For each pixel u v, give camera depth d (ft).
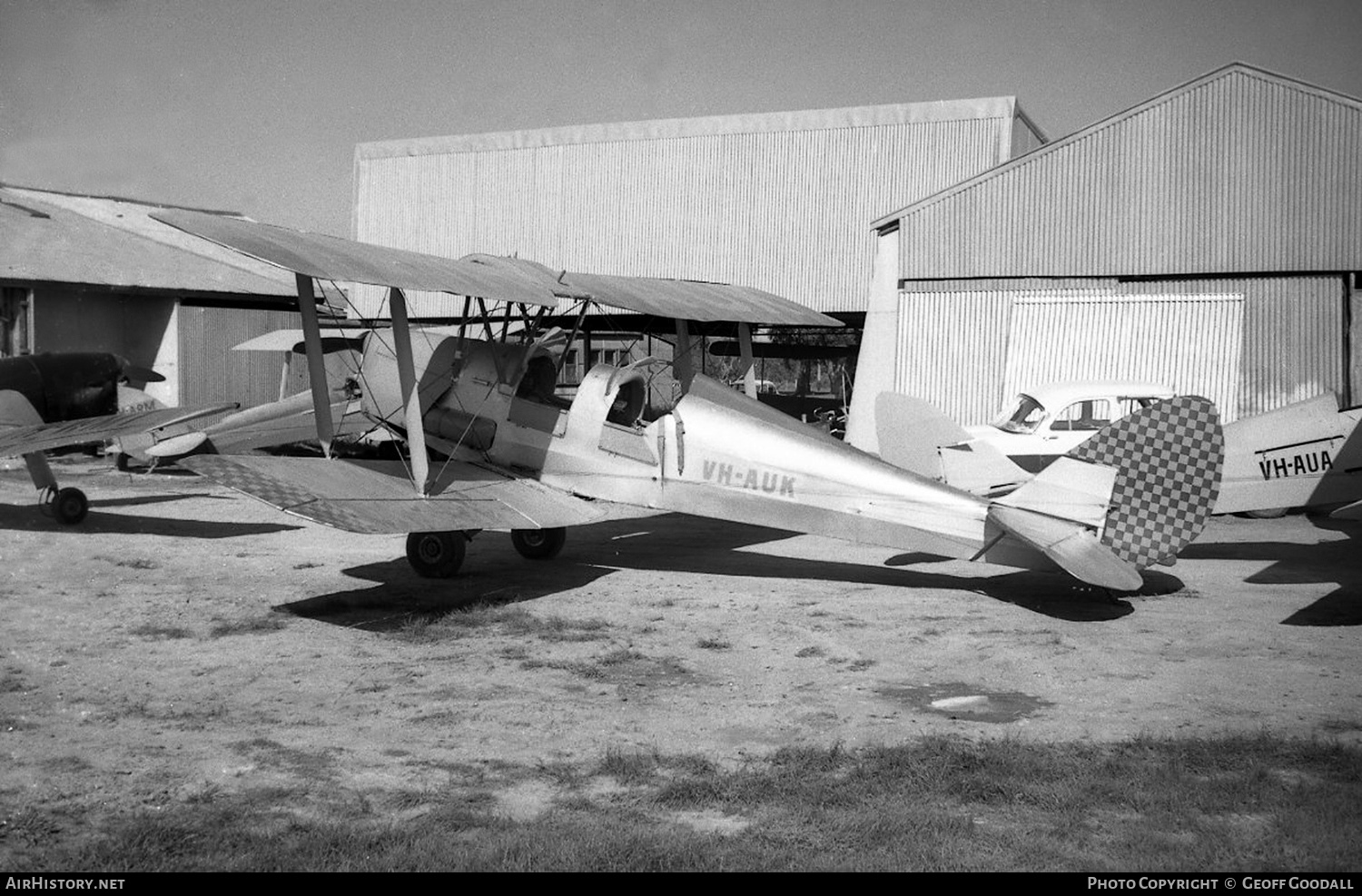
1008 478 38.14
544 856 15.30
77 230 95.04
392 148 119.55
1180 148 71.82
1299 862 15.38
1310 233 68.95
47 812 16.94
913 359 77.66
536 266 39.55
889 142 100.37
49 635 28.84
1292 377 69.41
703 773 19.03
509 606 32.83
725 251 106.11
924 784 18.40
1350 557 44.37
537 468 39.27
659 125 107.96
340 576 37.58
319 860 15.11
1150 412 33.14
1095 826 16.90
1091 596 35.58
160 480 65.16
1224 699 24.03
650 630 30.42
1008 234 75.82
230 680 24.89
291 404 56.34
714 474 36.99
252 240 31.14
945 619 32.04
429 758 19.88
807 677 25.85
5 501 55.36
